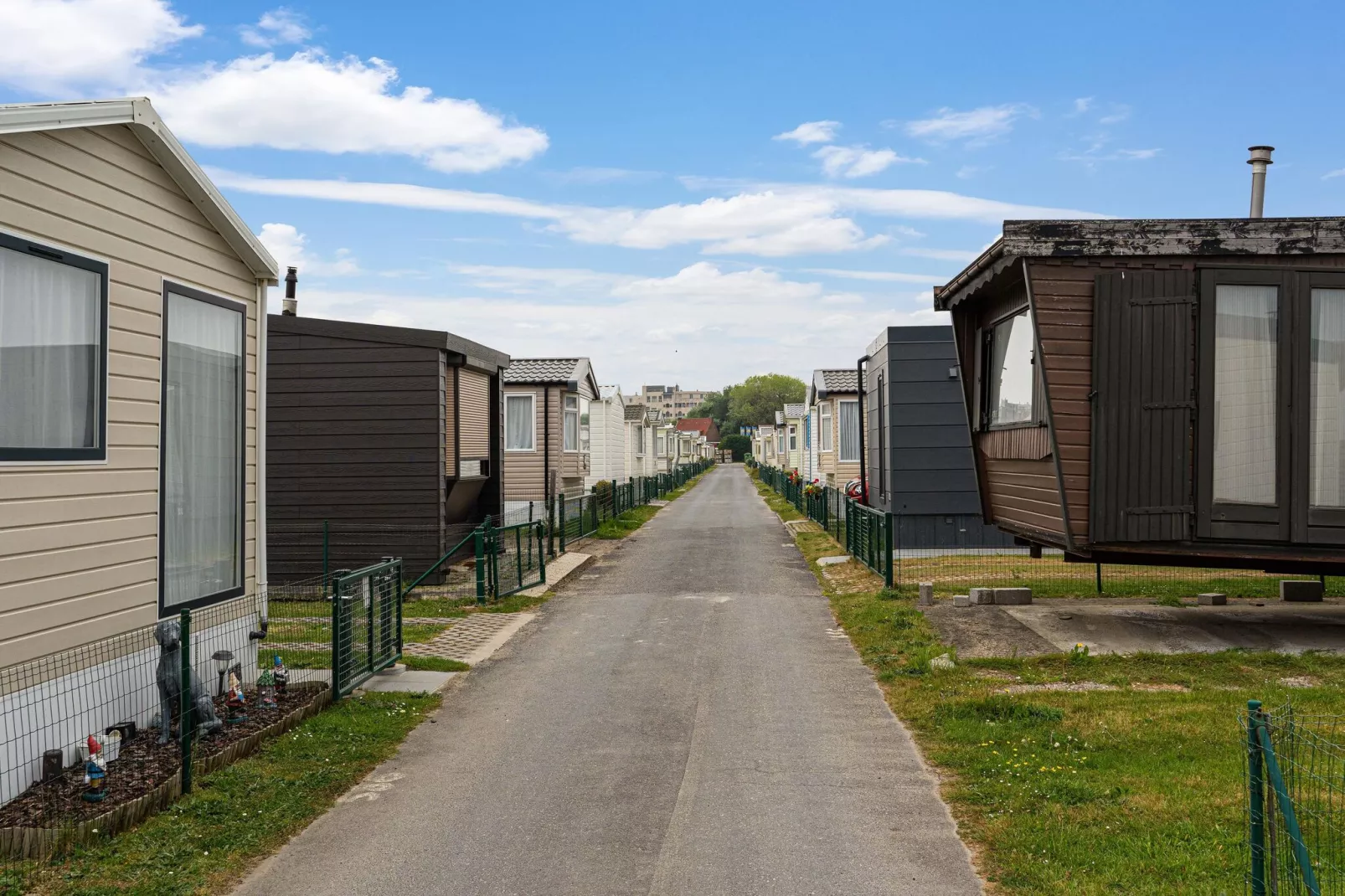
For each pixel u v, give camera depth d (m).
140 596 7.00
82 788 5.78
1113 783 5.95
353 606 8.91
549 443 27.45
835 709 8.18
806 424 40.31
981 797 5.93
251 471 8.73
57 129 6.04
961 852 5.20
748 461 97.56
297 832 5.68
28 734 5.75
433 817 5.89
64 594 6.20
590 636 11.55
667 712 8.21
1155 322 8.94
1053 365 9.02
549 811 5.96
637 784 6.43
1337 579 13.55
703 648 10.74
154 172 7.21
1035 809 5.65
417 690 8.88
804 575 16.66
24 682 5.83
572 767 6.80
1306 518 8.92
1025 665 9.23
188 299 7.70
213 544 8.06
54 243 6.12
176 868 5.05
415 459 15.74
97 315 6.56
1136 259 8.95
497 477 19.28
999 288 10.70
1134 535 8.98
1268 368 8.95
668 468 63.38
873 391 20.67
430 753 7.19
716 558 19.41
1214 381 8.95
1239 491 8.96
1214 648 9.46
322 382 15.88
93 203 6.50
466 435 17.64
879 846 5.32
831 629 11.71
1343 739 6.35
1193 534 8.99
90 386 6.49
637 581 16.19
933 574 14.63
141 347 7.04
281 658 9.42
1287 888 4.27
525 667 9.98
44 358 6.05
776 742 7.30
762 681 9.23
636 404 46.91
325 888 4.95
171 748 6.62
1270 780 3.84
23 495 5.86
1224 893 4.39
